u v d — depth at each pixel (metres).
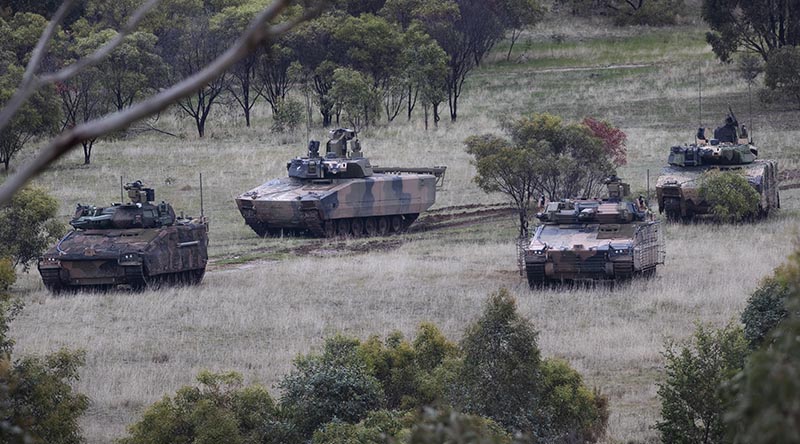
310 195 185.62
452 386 75.38
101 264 139.75
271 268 156.88
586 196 193.12
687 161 194.00
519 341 74.19
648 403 89.00
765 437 21.39
